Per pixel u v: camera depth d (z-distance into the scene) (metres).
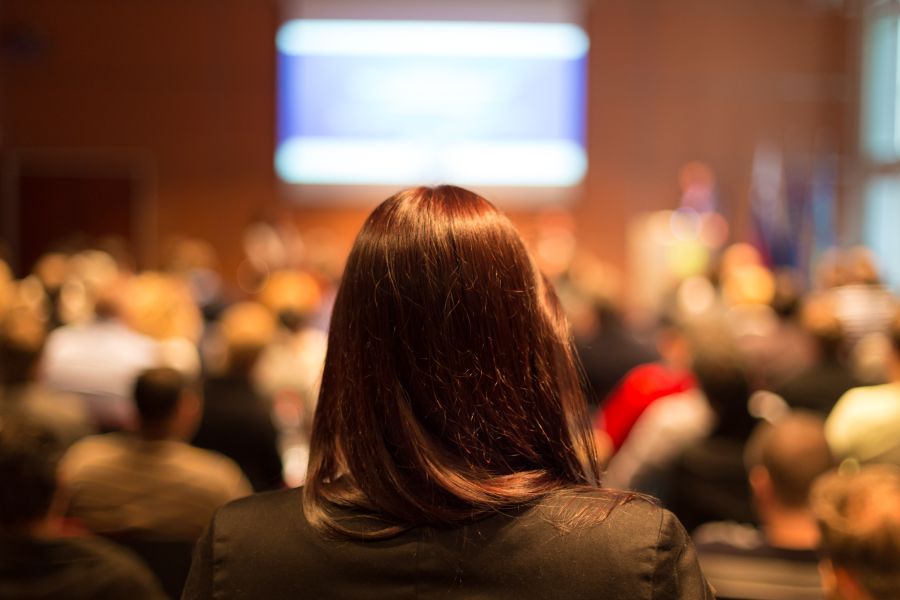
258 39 9.49
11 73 9.45
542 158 9.41
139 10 9.48
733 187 9.68
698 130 9.65
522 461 0.87
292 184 9.44
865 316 4.79
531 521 0.82
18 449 1.71
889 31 9.58
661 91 9.60
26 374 3.19
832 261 9.12
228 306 6.26
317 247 8.67
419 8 9.27
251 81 9.52
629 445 3.71
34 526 1.72
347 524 0.83
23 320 3.24
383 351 0.87
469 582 0.80
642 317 8.28
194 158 9.57
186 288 6.24
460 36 9.30
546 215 9.13
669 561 0.80
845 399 3.00
